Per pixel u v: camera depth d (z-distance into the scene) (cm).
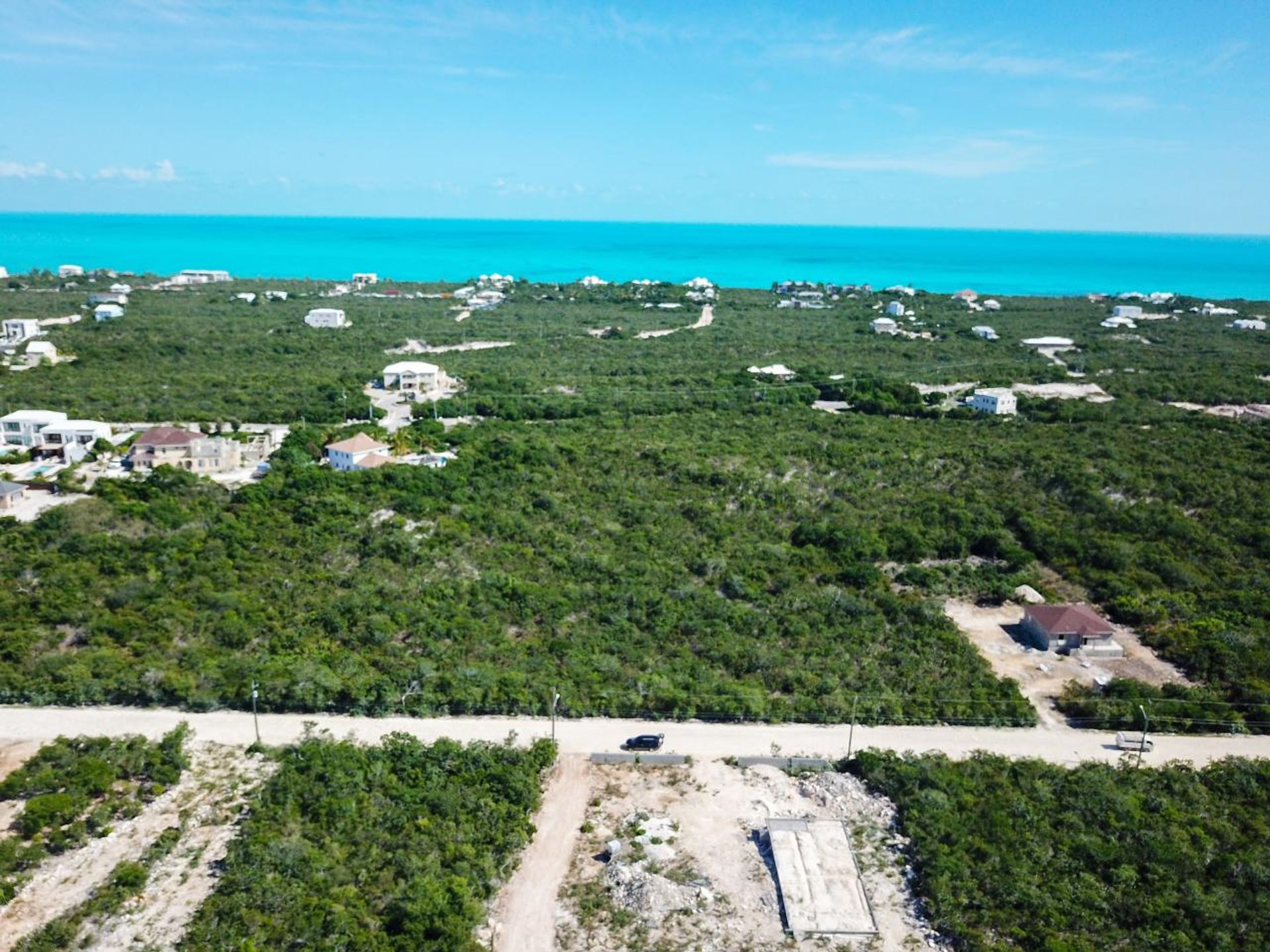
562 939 4656
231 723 6344
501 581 8125
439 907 4662
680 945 4628
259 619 7475
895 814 5600
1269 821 5509
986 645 7712
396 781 5684
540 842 5356
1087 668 7381
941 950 4606
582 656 7188
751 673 7144
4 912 4691
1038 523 9838
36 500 9888
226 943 4444
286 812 5331
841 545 9281
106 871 5000
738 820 5547
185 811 5466
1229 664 7200
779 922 4784
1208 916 4684
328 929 4547
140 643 7000
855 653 7450
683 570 8675
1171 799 5678
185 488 10062
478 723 6456
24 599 7419
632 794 5781
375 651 7150
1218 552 9356
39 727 6194
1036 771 5916
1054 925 4650
